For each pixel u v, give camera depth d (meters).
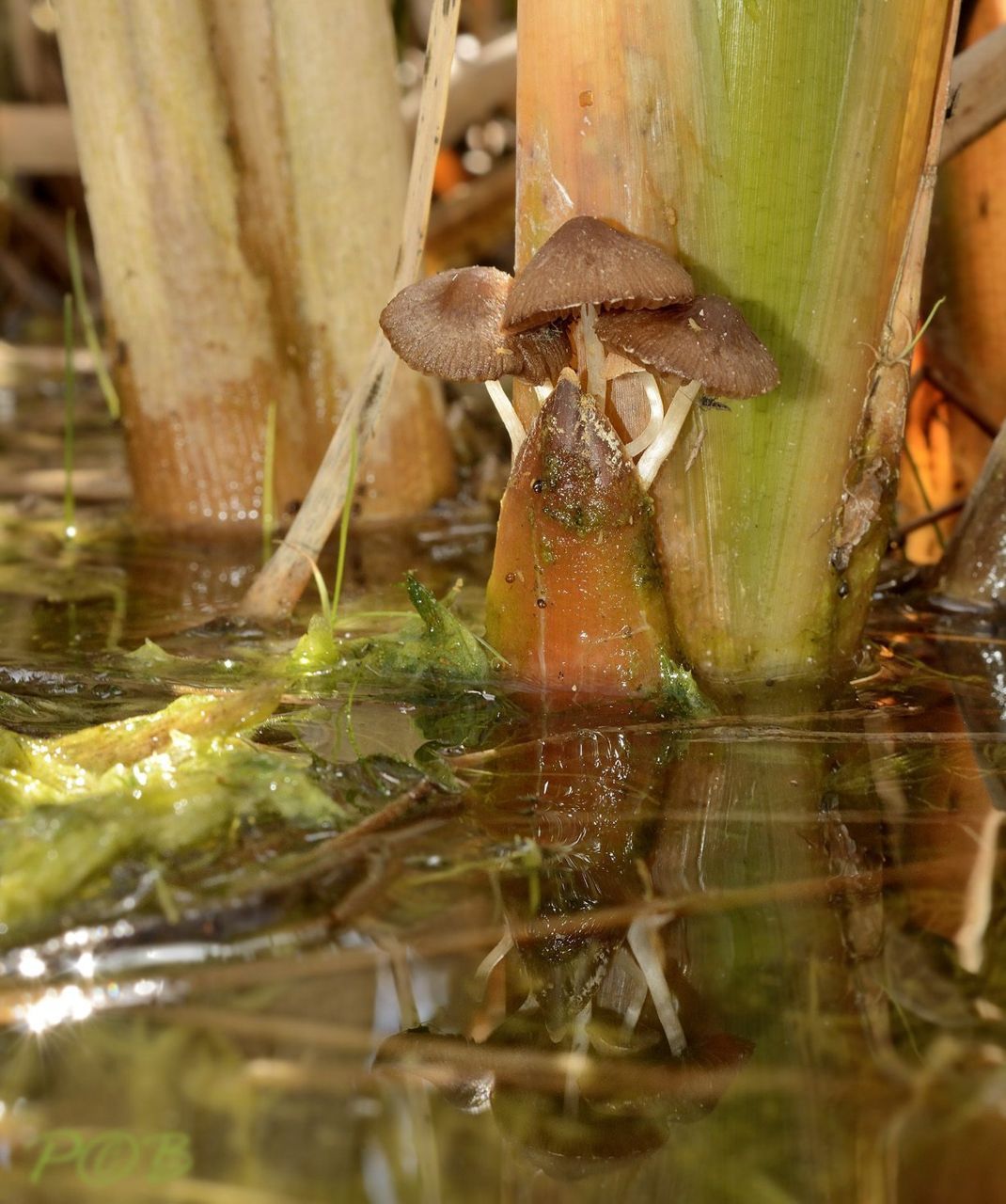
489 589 0.26
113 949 0.23
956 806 0.24
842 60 0.25
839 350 0.26
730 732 0.26
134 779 0.24
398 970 0.23
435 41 0.26
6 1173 0.21
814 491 0.26
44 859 0.23
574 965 0.23
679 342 0.25
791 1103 0.22
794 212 0.26
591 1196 0.21
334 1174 0.21
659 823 0.24
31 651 0.27
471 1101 0.22
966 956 0.23
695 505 0.26
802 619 0.26
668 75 0.25
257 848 0.23
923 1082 0.22
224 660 0.27
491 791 0.25
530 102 0.26
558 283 0.25
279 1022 0.22
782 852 0.24
